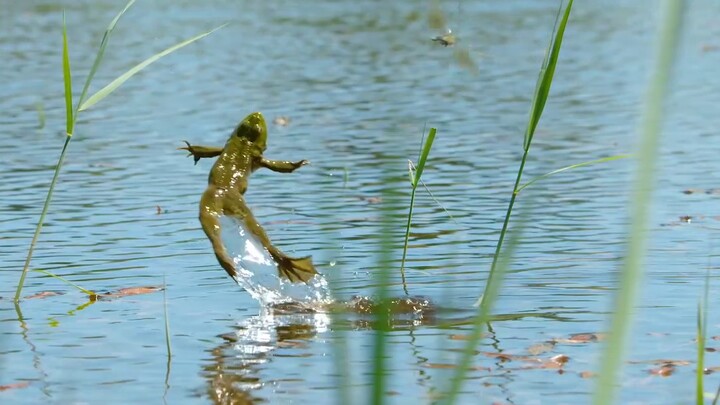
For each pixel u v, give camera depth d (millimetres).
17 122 49156
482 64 66125
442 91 56375
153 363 18922
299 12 98062
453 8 98125
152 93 57500
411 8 98688
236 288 23984
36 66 67688
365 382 17562
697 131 43531
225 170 22859
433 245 27062
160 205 32812
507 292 22844
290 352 19375
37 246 27906
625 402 16531
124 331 20875
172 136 45156
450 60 67562
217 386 17625
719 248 26000
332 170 37594
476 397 16781
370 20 91125
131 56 72062
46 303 22891
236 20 93000
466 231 28594
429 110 50719
